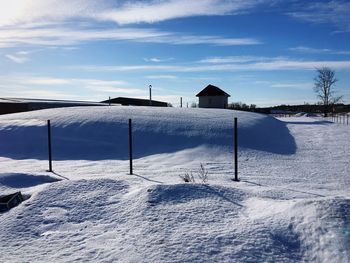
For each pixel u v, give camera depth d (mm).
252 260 4762
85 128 21500
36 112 27234
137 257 4852
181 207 6520
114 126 21672
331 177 12055
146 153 17828
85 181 8203
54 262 4820
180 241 5234
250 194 7703
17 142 20172
